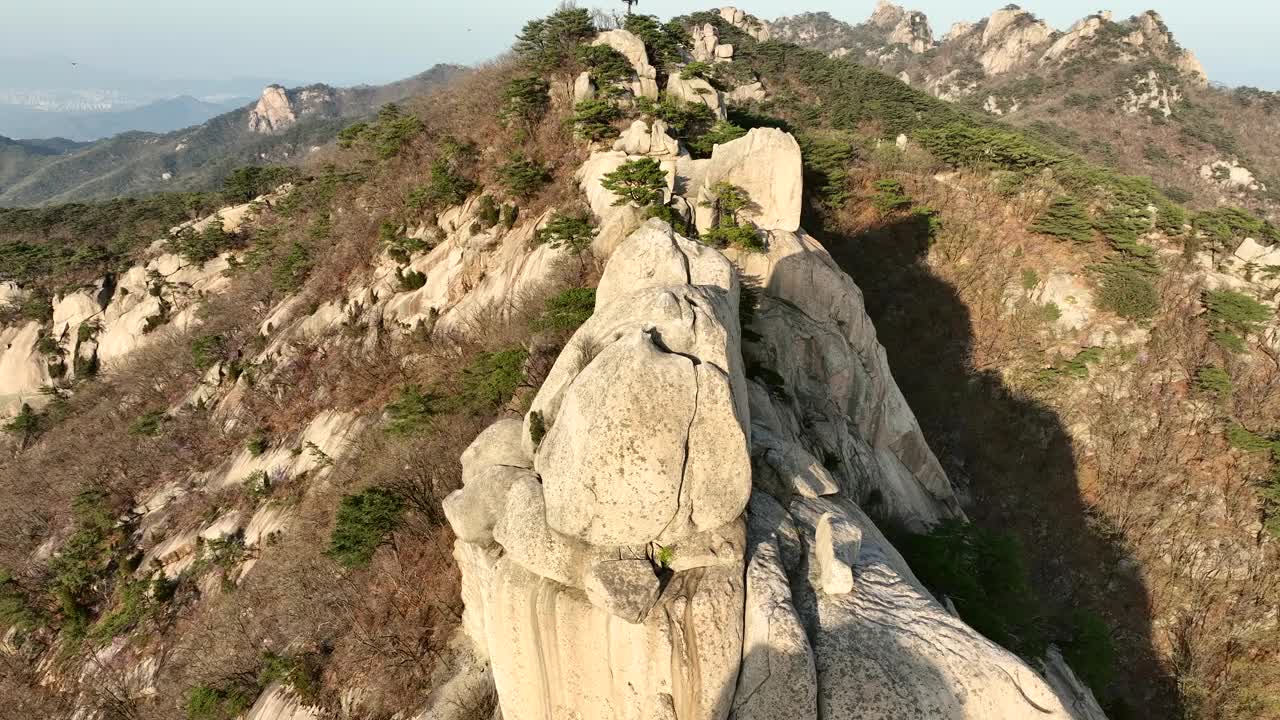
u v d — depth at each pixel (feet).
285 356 131.34
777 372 78.02
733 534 36.24
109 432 144.46
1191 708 97.09
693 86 143.13
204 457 124.47
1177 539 113.80
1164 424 126.11
